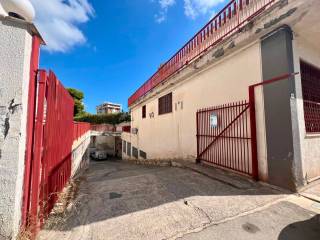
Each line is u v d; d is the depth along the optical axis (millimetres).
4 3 1699
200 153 6297
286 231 2246
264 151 4008
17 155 1698
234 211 2746
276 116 3744
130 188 4016
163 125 9516
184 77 7281
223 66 5352
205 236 2154
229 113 5066
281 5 3453
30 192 1980
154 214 2686
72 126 5191
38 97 2084
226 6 5031
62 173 3680
